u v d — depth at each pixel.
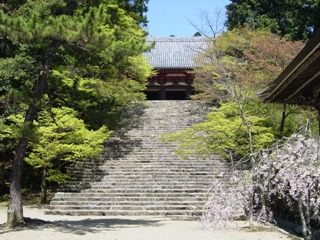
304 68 8.38
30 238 11.34
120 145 24.39
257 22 36.38
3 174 22.59
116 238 11.70
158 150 23.75
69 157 19.62
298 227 12.69
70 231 12.67
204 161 22.22
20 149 13.29
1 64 14.30
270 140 18.03
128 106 28.72
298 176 8.63
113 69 13.98
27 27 11.61
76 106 14.42
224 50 26.80
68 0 13.61
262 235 12.20
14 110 15.48
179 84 40.03
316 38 7.10
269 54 24.14
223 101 25.69
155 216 16.95
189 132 19.19
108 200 18.41
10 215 12.98
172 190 19.03
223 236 12.08
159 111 29.64
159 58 39.88
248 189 10.15
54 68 15.44
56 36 12.19
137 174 20.98
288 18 36.72
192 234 12.44
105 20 12.54
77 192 19.31
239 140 18.44
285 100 11.46
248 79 21.11
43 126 18.73
